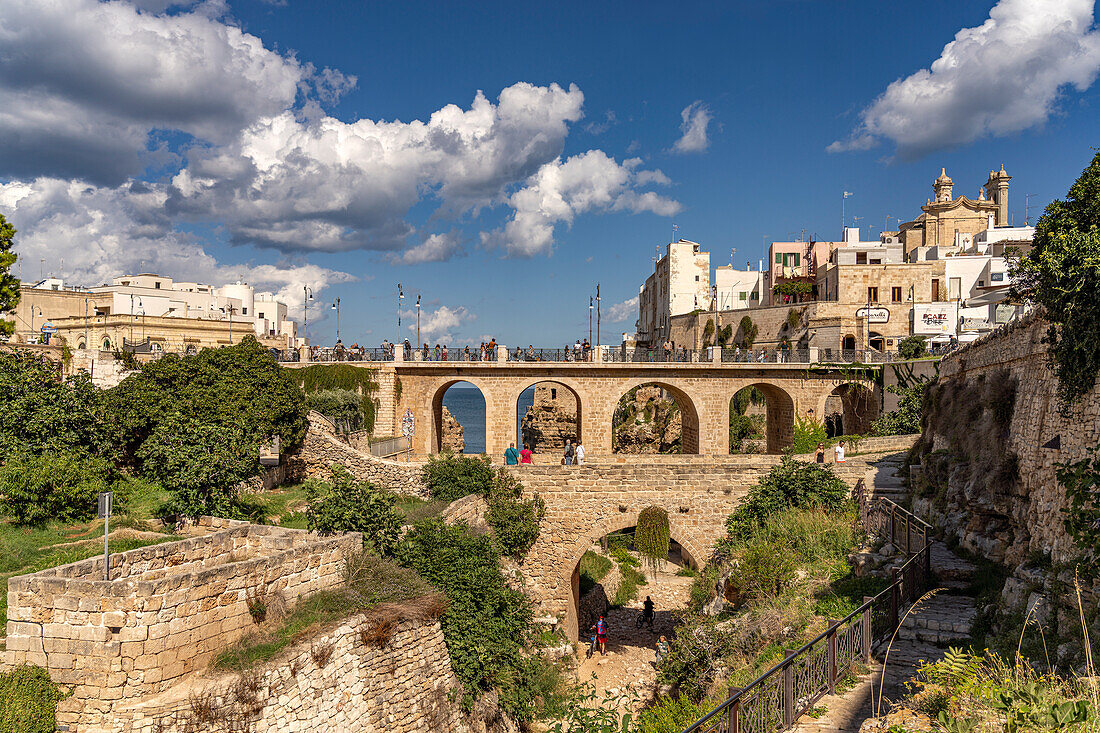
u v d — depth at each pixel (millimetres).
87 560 14562
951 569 17984
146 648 13398
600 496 29203
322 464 33594
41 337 51625
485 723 20047
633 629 33062
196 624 14398
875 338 64500
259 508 24438
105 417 26922
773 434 57812
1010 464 19922
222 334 65688
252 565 15891
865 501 26609
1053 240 17469
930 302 64375
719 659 18938
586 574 37344
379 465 32281
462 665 20047
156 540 19359
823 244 87375
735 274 96125
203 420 29656
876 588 18672
